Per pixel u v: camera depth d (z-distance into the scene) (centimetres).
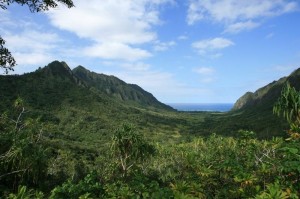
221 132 18488
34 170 2538
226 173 1430
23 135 2773
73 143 12344
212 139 6203
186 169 1681
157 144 7050
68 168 4619
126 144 3628
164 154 5478
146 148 3822
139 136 3794
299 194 964
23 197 1052
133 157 3625
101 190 1468
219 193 1331
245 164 1591
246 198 1077
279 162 1098
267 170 1175
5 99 17212
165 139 18788
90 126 18750
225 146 4809
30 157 2508
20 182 2456
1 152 2609
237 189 1191
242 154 2520
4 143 2630
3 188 2347
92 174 1631
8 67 1480
